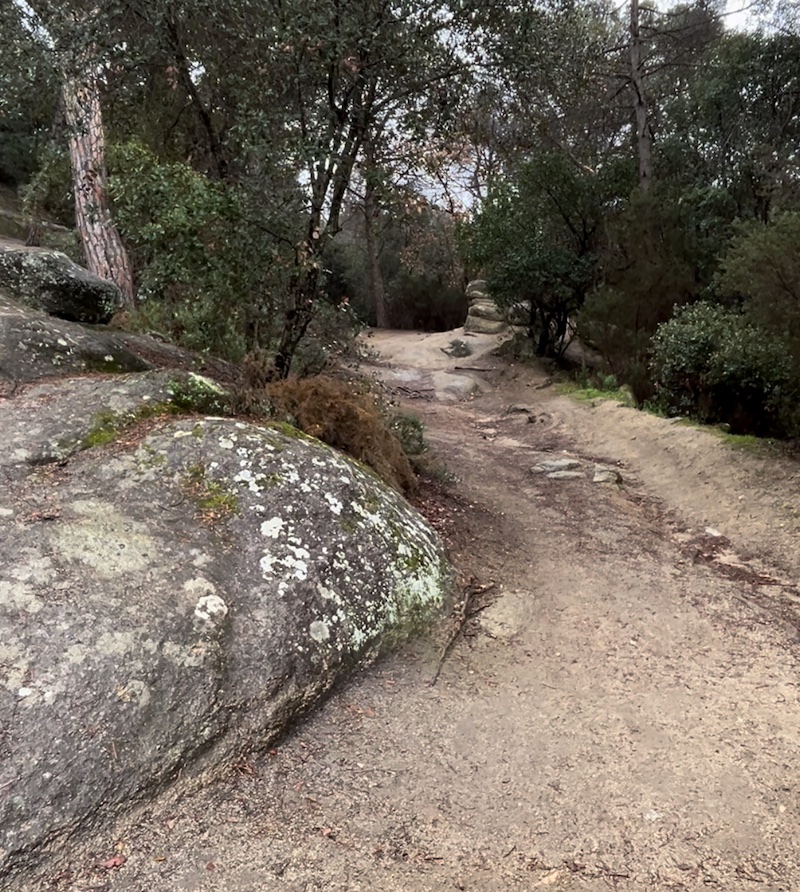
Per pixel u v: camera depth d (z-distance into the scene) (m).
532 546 5.44
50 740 2.25
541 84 6.36
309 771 2.62
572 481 7.47
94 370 5.17
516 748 2.94
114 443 3.96
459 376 15.92
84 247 9.55
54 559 2.94
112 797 2.23
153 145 9.02
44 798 2.12
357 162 5.77
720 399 8.76
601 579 4.93
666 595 4.74
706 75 14.53
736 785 2.79
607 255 14.38
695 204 13.17
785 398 7.61
